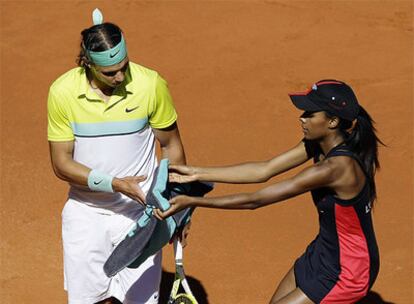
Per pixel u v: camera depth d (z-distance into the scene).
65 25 50.03
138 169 22.17
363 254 20.61
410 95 41.22
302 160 22.03
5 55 46.34
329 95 19.77
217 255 29.69
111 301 26.06
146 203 20.75
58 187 34.12
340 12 50.28
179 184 21.98
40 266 29.38
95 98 20.83
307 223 31.22
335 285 20.92
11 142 37.56
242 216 31.77
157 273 23.23
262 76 43.34
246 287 27.98
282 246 30.02
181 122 38.88
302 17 49.81
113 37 19.97
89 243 22.50
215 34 48.09
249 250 29.88
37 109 40.62
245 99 41.00
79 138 21.42
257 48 46.47
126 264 21.08
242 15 50.19
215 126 38.50
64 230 22.86
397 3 51.31
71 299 23.27
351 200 19.94
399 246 29.86
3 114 40.06
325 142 20.41
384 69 43.97
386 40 47.12
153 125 22.03
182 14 50.66
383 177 34.09
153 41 47.62
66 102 20.91
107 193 22.11
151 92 21.23
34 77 43.91
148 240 20.77
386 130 37.88
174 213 20.05
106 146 21.47
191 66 44.66
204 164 35.44
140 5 52.00
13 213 32.38
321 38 47.44
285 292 22.23
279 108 40.12
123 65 20.20
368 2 51.47
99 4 52.50
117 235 22.64
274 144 36.97
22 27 49.78
